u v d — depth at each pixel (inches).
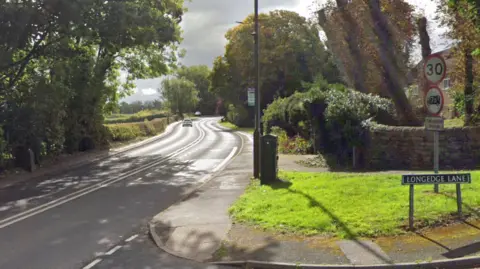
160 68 1312.7
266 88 2139.5
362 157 617.3
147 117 2573.8
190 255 282.8
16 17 689.0
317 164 679.1
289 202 382.0
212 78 2581.2
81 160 969.5
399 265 235.5
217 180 601.9
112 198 506.9
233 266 259.3
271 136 510.3
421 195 353.1
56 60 864.3
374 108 694.5
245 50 2185.0
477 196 334.6
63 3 697.6
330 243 277.6
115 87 1317.7
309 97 812.6
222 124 2893.7
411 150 574.9
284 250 273.0
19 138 802.2
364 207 337.4
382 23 696.4
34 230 364.8
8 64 759.7
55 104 871.7
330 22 807.7
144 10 836.6
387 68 701.9
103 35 807.1
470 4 418.3
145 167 816.3
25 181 677.3
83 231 358.6
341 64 870.4
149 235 341.4
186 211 410.6
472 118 623.8
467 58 628.4
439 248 253.9
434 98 342.0
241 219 356.2
